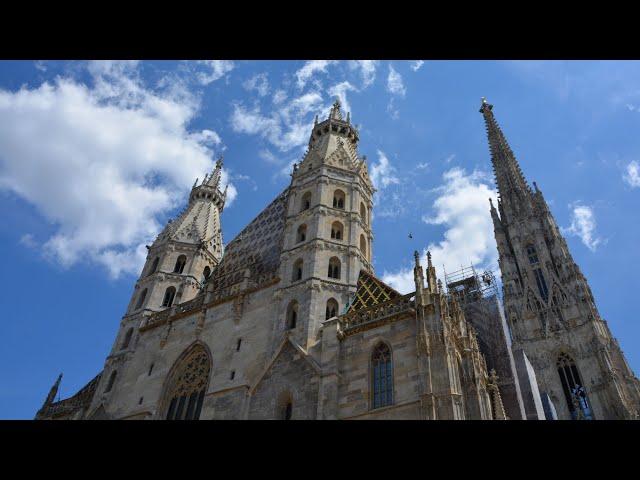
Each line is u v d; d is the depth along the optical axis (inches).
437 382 1311.5
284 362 1620.3
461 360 1502.2
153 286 2390.5
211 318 2005.4
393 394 1365.7
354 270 1884.8
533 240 4252.0
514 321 3727.9
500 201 4815.5
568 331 3489.2
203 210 2864.2
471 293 2746.1
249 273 2066.9
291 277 1895.9
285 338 1668.3
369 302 1727.4
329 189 2158.0
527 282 3927.2
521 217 4453.7
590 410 3129.9
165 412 1838.1
